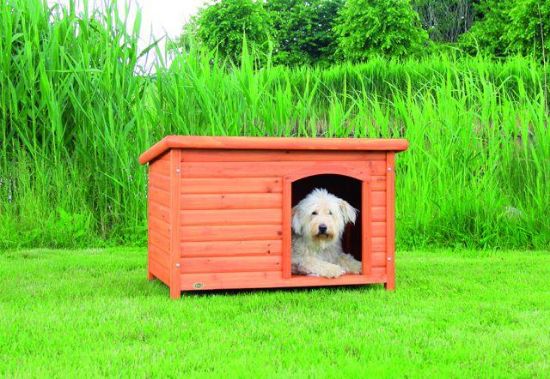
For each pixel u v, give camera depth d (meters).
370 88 11.14
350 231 5.60
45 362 2.87
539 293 4.57
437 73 9.93
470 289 4.73
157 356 2.95
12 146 7.71
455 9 32.03
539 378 2.67
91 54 8.14
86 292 4.60
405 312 3.91
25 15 8.06
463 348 3.11
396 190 7.81
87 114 7.59
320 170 4.60
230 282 4.46
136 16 8.17
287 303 4.18
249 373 2.68
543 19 17.62
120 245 7.43
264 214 4.52
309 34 28.77
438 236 7.36
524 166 7.88
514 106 9.22
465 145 7.75
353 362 2.86
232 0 21.47
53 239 7.23
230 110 7.77
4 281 5.05
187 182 4.38
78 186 7.54
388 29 21.97
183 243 4.38
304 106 8.12
